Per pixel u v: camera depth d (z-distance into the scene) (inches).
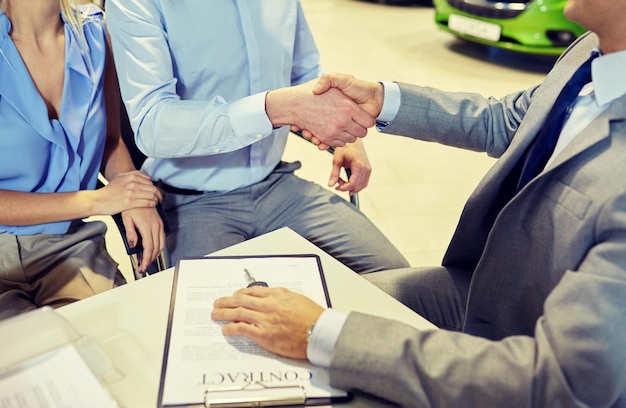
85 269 57.4
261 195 68.6
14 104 53.9
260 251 47.7
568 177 37.9
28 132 55.2
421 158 129.4
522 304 43.5
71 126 57.5
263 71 64.4
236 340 38.1
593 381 31.2
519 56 183.6
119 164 65.4
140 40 57.1
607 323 31.4
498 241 43.6
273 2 63.2
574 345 31.6
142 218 56.9
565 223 37.3
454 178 122.3
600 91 39.9
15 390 32.4
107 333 38.9
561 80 47.5
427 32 206.2
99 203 56.7
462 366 33.5
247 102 55.6
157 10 58.1
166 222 59.3
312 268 44.9
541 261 40.5
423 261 98.0
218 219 65.7
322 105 54.9
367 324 35.9
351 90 55.7
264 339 37.0
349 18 221.5
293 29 65.9
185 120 56.2
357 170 68.6
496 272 44.4
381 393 34.6
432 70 170.4
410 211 111.1
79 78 58.6
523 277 42.8
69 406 31.7
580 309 32.2
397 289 56.6
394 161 127.8
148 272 62.0
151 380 35.3
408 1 241.1
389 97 56.3
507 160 47.7
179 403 33.4
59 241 58.2
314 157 129.1
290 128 70.1
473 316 46.8
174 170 65.7
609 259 33.0
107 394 32.5
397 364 34.0
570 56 49.0
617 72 39.2
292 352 36.6
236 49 62.0
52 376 33.4
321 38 196.4
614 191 34.7
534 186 40.1
